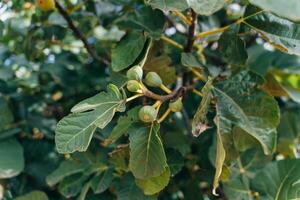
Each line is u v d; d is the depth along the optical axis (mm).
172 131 1254
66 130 916
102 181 1136
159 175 983
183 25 1276
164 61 1102
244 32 1021
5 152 1225
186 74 1167
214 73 1088
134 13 1113
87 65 1500
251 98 1021
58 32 1315
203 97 964
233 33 1030
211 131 1258
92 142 1190
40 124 1389
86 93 1413
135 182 1079
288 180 1097
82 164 1175
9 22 1378
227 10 1378
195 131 961
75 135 914
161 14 1097
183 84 1173
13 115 1383
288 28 966
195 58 1092
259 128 1013
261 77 1026
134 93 1062
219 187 1192
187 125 1308
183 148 1183
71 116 919
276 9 677
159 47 1161
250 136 1041
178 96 979
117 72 1070
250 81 1030
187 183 1269
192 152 1293
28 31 1319
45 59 1431
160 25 1096
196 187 1261
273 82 1171
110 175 1142
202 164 1242
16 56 1472
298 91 1207
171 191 1289
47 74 1504
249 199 1127
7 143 1244
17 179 1302
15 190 1292
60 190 1180
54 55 1493
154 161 951
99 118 915
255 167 1171
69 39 1450
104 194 1187
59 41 1378
